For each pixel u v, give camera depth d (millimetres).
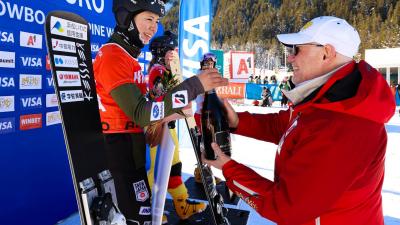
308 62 1295
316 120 1172
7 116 2363
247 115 1870
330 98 1173
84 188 1280
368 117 1125
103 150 1483
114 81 1568
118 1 1673
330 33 1244
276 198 1200
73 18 1400
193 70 5320
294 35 1316
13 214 2461
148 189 1876
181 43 5324
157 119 1511
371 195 1215
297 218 1161
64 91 1294
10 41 2334
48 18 1261
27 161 2564
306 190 1116
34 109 2596
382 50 23719
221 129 1795
